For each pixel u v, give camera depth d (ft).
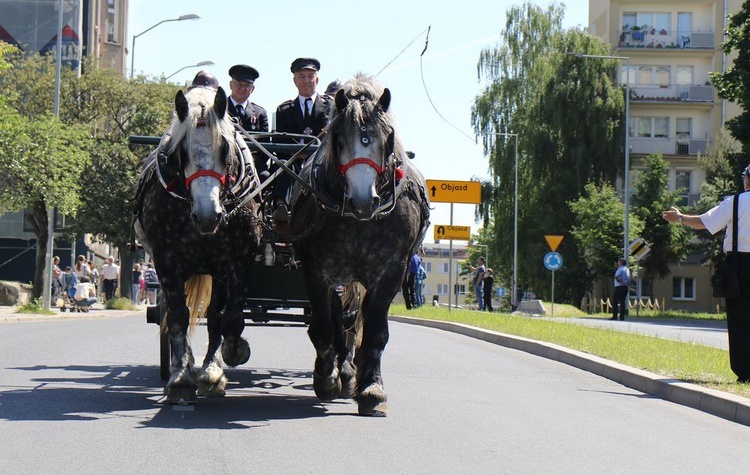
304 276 30.81
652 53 226.38
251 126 38.09
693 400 35.32
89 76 155.63
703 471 23.47
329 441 25.39
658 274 192.24
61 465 21.62
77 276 128.06
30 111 153.99
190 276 31.42
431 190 104.27
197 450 23.66
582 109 189.78
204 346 51.88
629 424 30.32
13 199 108.06
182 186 29.45
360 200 27.53
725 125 135.33
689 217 37.58
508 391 37.55
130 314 125.18
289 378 39.06
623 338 60.54
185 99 28.96
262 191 35.63
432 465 22.74
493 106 205.67
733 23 133.90
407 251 30.40
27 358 44.34
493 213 202.08
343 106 28.25
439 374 42.78
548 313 135.95
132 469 21.42
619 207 180.65
